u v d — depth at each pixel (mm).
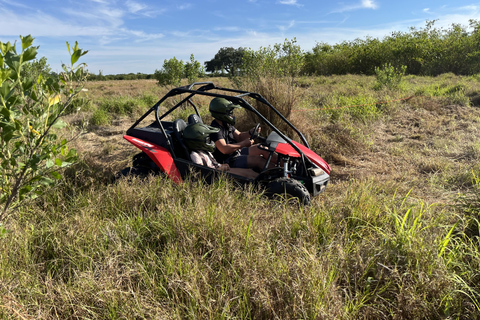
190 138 3973
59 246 2711
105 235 2818
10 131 1997
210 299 2053
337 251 2566
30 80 2008
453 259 2494
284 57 10070
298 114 6852
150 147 4062
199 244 2738
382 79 12945
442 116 8477
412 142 6742
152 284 2301
